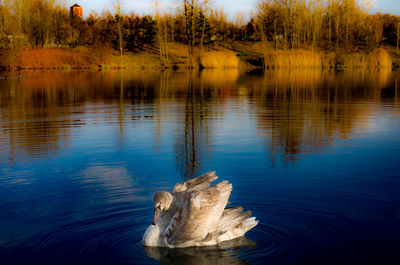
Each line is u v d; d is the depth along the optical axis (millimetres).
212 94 27625
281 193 7770
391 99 23578
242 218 6113
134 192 7895
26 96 26719
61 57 70188
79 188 8141
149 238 5953
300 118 16688
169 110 19609
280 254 5652
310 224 6500
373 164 9648
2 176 8953
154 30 90750
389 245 5805
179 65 74312
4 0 67750
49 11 82875
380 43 98250
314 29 84312
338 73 53188
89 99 24938
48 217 6789
